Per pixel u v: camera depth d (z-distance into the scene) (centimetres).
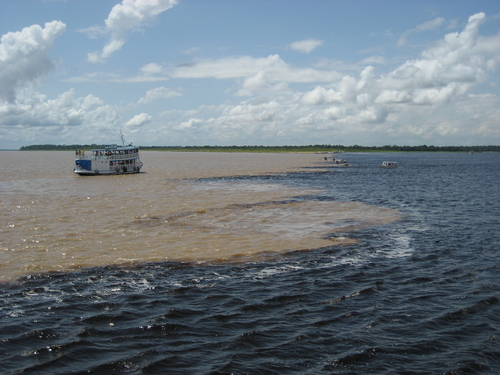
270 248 2952
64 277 2295
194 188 6706
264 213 4381
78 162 9225
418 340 1630
